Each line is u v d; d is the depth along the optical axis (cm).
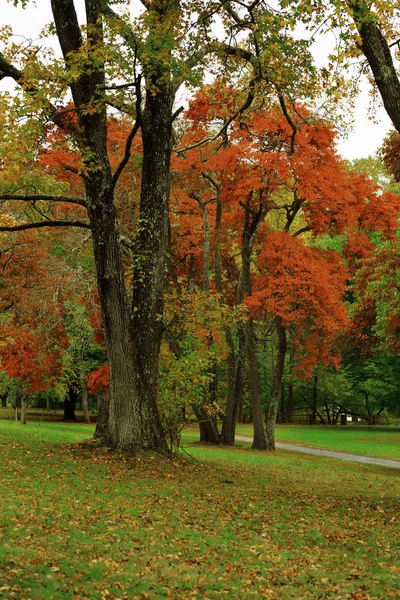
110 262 1683
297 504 1361
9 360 2925
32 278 2622
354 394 5650
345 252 2814
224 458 2291
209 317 1870
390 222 2658
